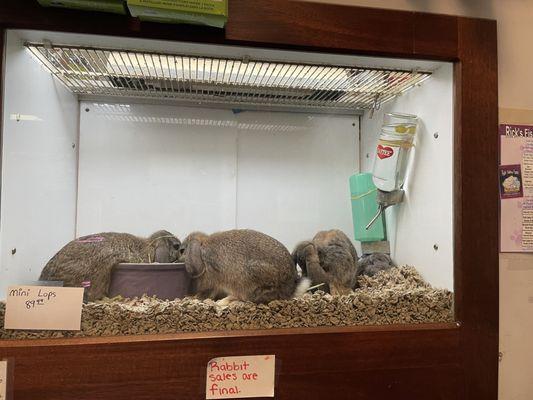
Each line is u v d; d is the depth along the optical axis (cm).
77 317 73
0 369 68
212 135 112
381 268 106
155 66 90
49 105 93
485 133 85
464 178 84
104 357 71
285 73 94
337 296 87
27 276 82
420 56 83
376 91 107
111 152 107
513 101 92
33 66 85
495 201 85
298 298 86
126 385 72
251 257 87
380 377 80
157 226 106
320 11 79
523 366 91
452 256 87
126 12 72
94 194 105
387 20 81
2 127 71
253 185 112
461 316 84
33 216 86
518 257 91
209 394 74
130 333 74
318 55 83
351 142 121
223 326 78
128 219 106
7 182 74
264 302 83
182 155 110
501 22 92
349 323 82
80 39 76
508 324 91
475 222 84
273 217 112
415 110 104
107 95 107
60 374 70
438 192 93
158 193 108
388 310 84
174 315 76
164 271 85
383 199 111
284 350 77
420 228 101
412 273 101
